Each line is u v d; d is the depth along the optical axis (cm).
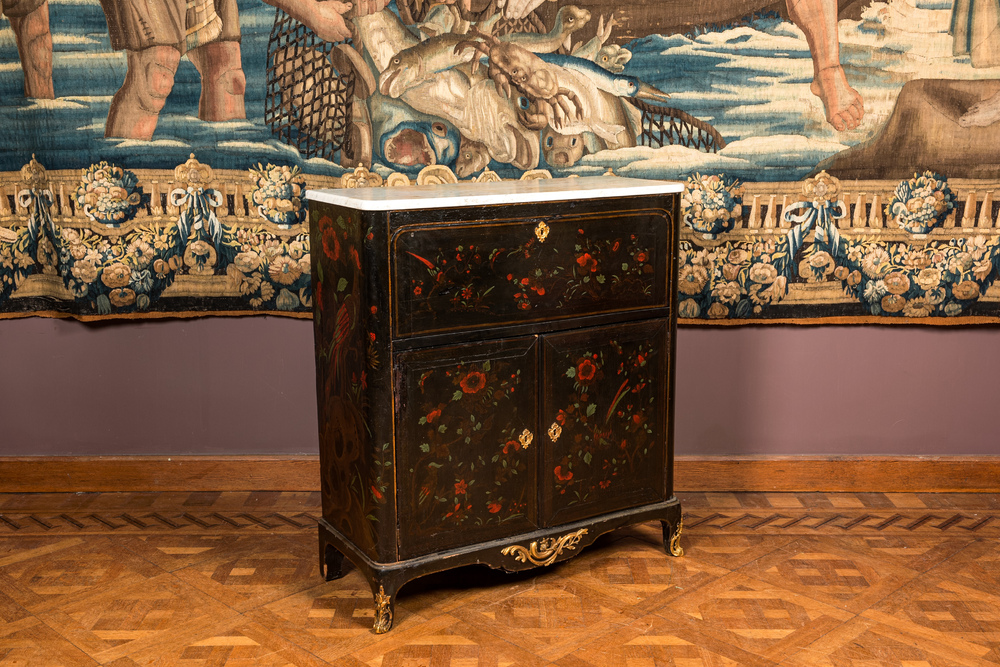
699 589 323
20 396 408
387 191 307
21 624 301
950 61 371
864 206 385
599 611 309
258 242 386
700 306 395
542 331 309
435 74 372
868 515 387
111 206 381
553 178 377
